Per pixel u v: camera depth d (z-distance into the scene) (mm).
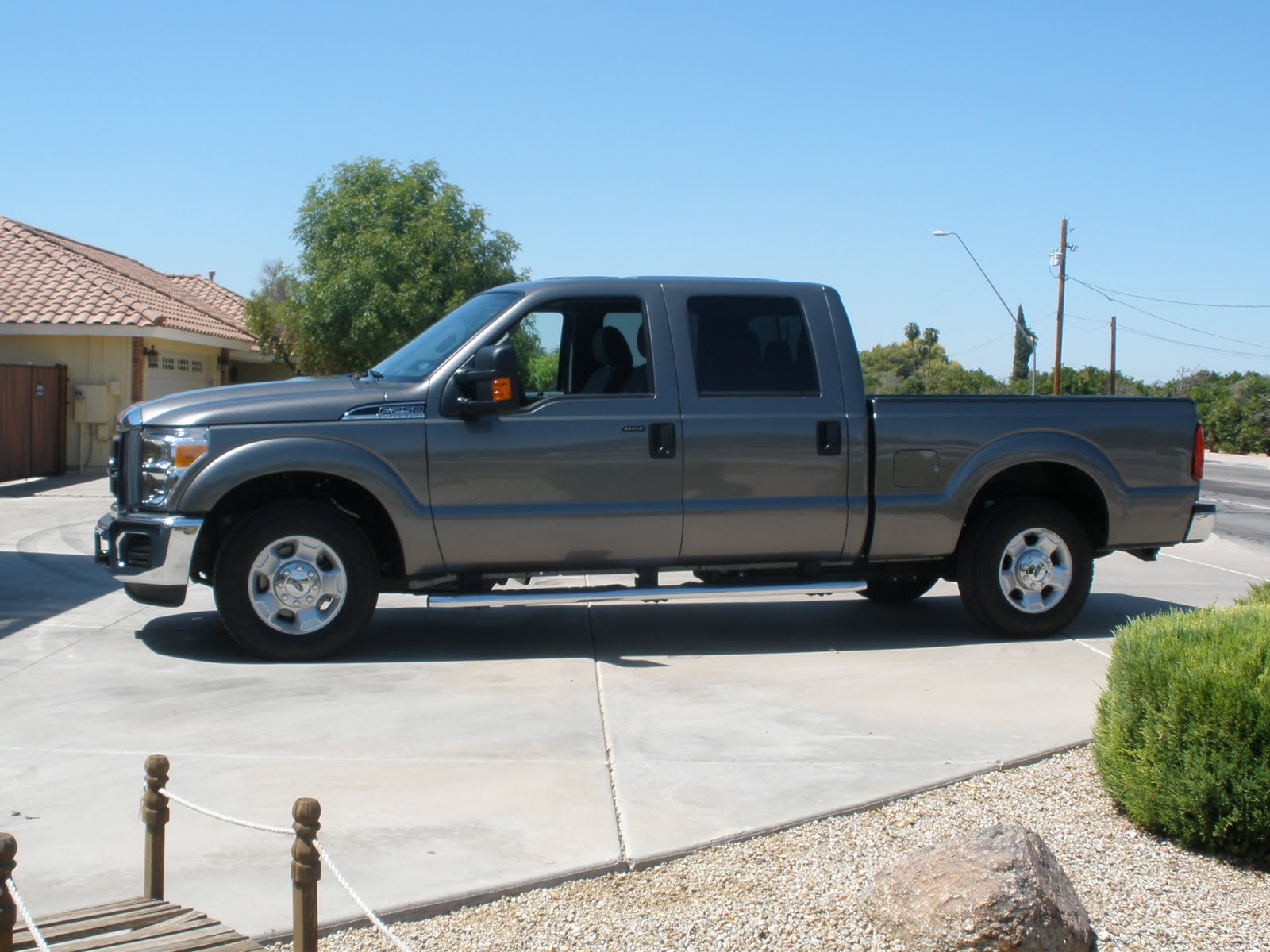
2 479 19547
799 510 7664
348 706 6266
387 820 4633
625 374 7590
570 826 4582
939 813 4812
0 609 8938
